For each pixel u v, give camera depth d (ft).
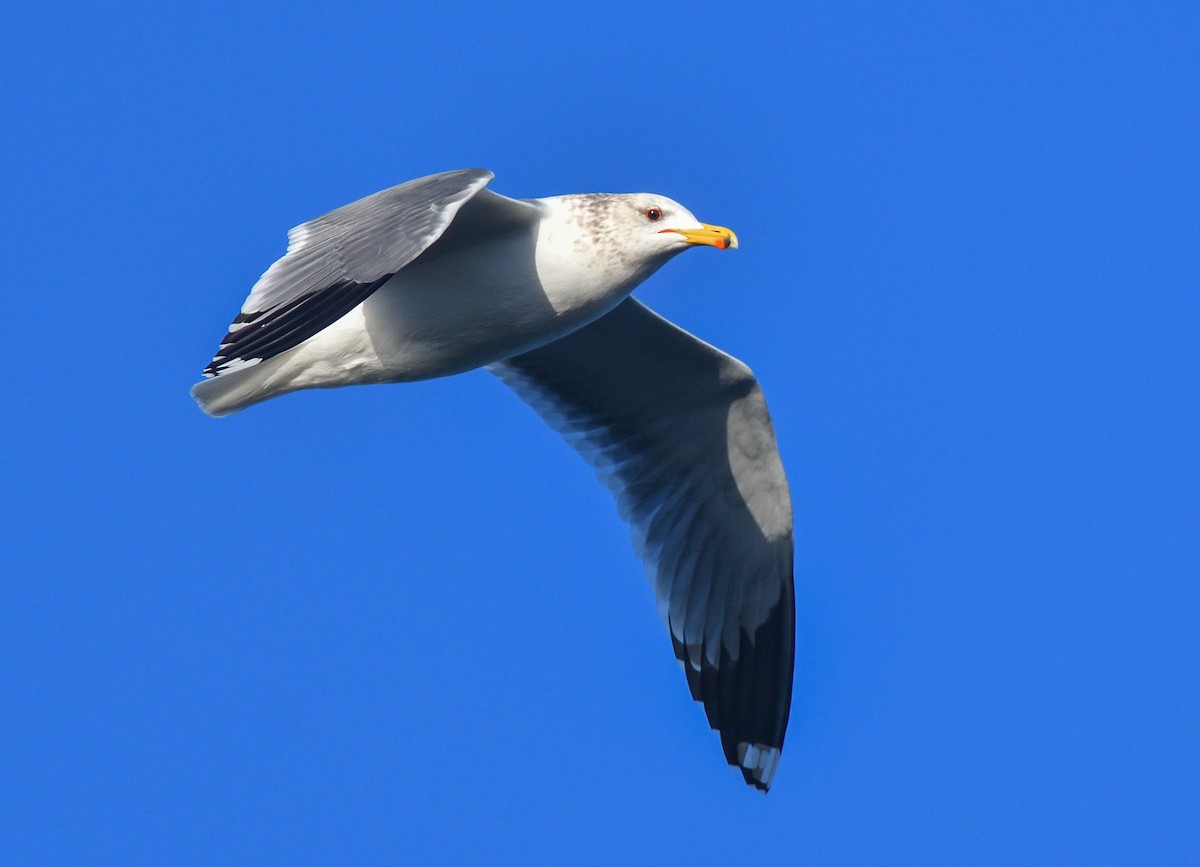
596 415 50.42
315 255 39.17
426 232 37.83
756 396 48.60
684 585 51.42
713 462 50.16
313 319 37.52
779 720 51.78
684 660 51.65
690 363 48.14
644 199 43.16
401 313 42.63
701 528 51.03
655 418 49.88
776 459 49.57
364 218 39.45
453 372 43.83
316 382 43.29
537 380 50.11
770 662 51.65
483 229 42.39
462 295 42.55
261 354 37.52
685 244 42.80
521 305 42.86
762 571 51.08
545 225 42.78
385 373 43.29
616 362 48.75
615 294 43.45
